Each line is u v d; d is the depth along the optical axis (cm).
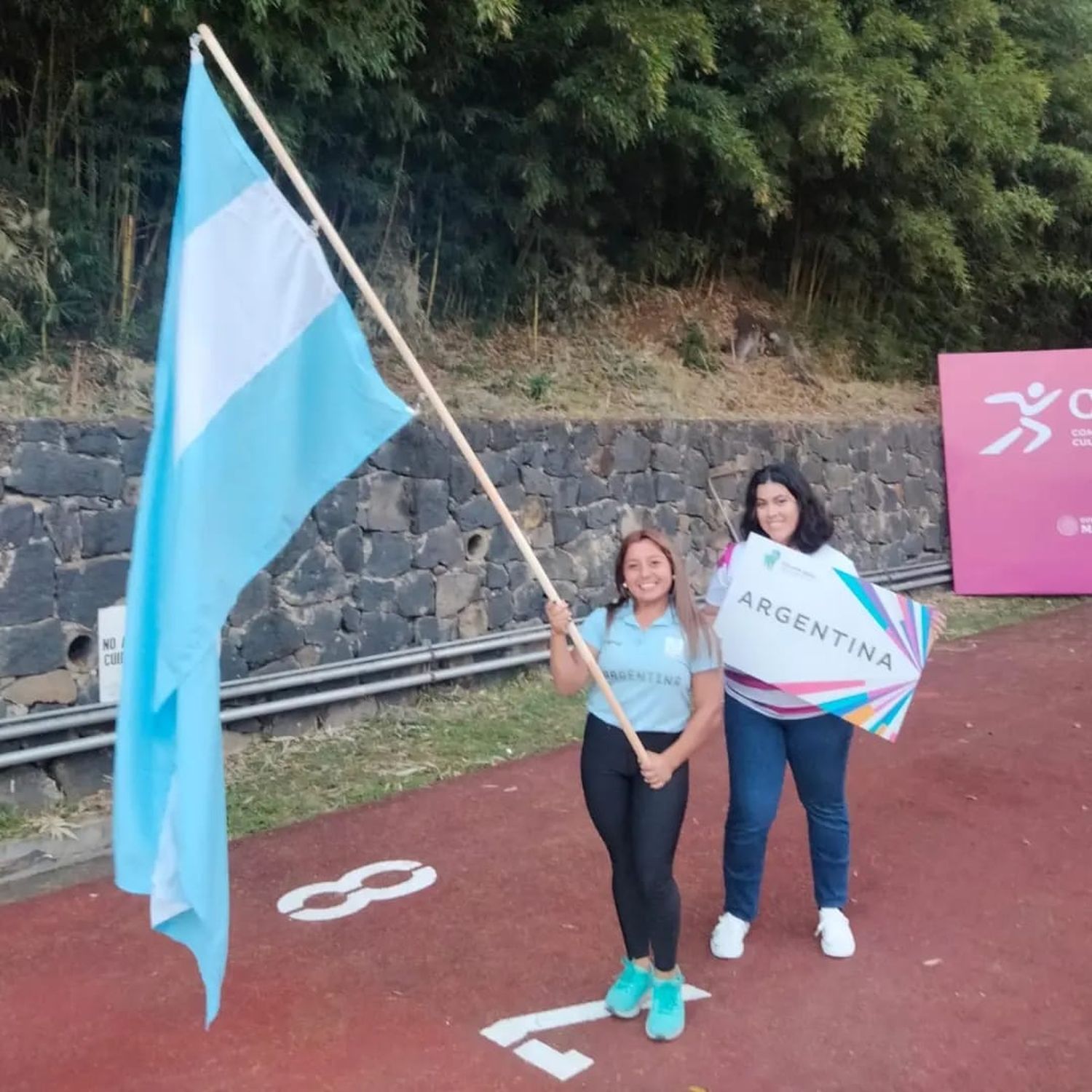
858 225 1223
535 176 881
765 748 387
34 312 645
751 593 381
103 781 550
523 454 770
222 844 281
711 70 863
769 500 393
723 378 1072
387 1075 324
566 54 840
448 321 937
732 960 391
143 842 285
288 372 311
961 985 374
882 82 1018
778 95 977
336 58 685
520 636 750
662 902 335
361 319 856
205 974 275
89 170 691
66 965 390
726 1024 350
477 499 741
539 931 414
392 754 612
